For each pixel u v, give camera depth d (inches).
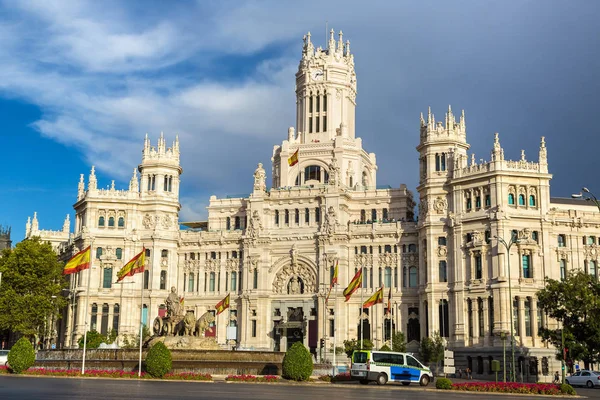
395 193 6186.0
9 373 3622.0
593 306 3976.4
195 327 4025.6
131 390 2399.1
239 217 6594.5
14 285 5900.6
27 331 5728.3
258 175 6314.0
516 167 5369.1
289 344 5989.2
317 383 3277.6
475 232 5364.2
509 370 4913.9
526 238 5226.4
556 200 6003.9
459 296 5359.3
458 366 5221.5
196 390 2480.3
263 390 2605.8
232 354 3799.2
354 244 5989.2
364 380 3476.9
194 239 6461.6
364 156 6737.2
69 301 6304.1
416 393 2790.4
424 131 5856.3
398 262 5846.5
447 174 5674.2
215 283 6338.6
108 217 6343.5
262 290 6072.8
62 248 7076.8
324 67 6776.6
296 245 6077.8
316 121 6761.8
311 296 5959.6
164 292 6279.5
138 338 5502.0
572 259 5438.0
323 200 6063.0
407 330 5728.3
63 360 3924.7
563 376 3558.1
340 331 5777.6
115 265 6240.2
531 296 5157.5
